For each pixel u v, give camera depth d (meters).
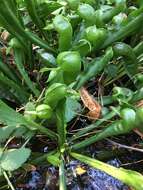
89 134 0.37
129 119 0.31
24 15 0.42
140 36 0.40
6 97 0.38
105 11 0.37
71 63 0.30
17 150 0.30
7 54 0.40
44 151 0.37
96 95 0.39
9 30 0.35
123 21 0.36
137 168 0.36
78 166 0.35
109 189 0.34
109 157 0.37
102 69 0.38
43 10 0.38
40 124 0.34
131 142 0.38
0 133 0.32
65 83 0.32
